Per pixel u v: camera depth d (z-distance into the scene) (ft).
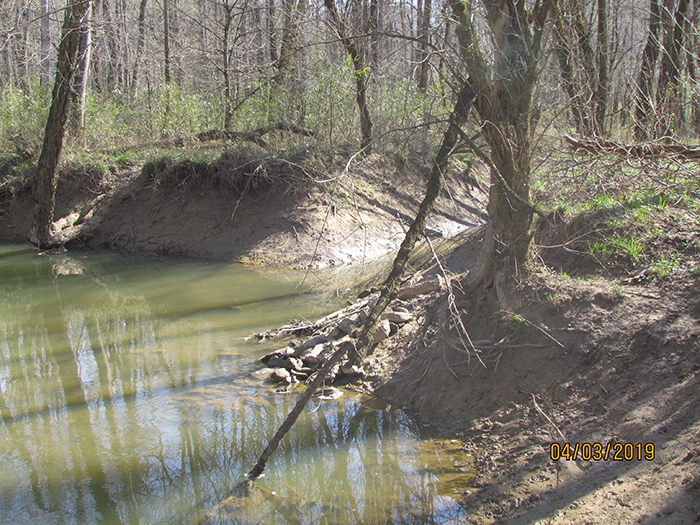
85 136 53.16
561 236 19.19
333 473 13.60
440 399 16.29
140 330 25.31
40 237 44.98
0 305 30.14
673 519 9.43
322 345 20.08
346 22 30.45
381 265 35.14
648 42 30.37
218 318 26.40
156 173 45.88
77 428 16.37
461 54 14.98
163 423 16.47
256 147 43.29
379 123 45.52
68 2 41.75
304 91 46.14
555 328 15.51
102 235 45.39
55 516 12.35
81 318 27.55
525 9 15.80
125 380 19.74
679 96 23.12
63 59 42.70
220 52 54.03
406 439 14.93
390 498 12.46
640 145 17.48
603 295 15.57
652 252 16.76
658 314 14.40
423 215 13.83
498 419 14.60
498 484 12.41
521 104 15.89
